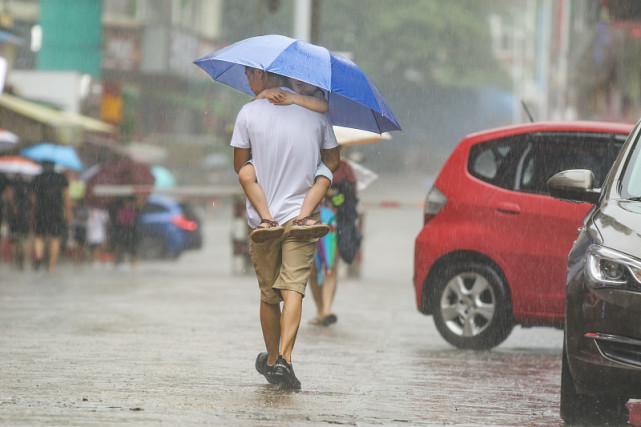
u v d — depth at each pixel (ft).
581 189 54.03
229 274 163.63
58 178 165.27
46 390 54.08
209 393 54.65
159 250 217.36
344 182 89.35
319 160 57.47
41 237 165.48
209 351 71.10
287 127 56.34
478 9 615.98
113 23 459.73
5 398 51.60
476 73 602.44
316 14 177.99
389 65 588.91
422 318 98.37
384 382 60.90
